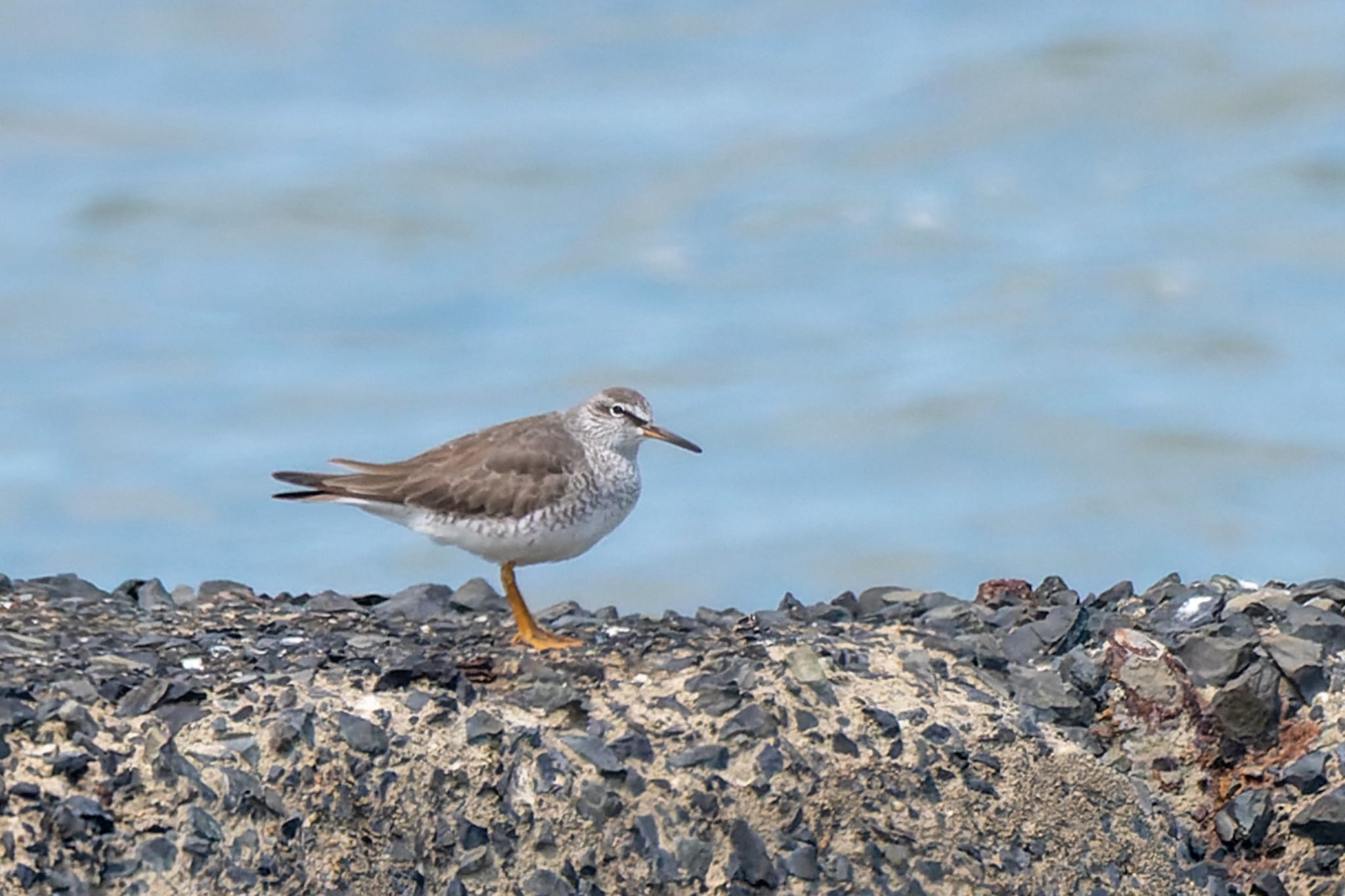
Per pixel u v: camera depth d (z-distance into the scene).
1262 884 13.61
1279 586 16.30
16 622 14.84
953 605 16.05
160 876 11.91
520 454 14.84
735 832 12.95
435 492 14.82
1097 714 14.49
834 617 15.86
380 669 13.62
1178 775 14.21
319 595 16.72
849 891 12.91
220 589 16.69
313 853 12.34
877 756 13.42
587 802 12.87
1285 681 14.45
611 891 12.67
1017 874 13.16
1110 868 13.36
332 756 12.65
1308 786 13.93
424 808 12.67
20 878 11.60
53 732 12.43
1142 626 15.45
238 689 13.14
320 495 15.12
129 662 13.77
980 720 13.88
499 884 12.59
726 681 13.74
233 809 12.28
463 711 13.22
